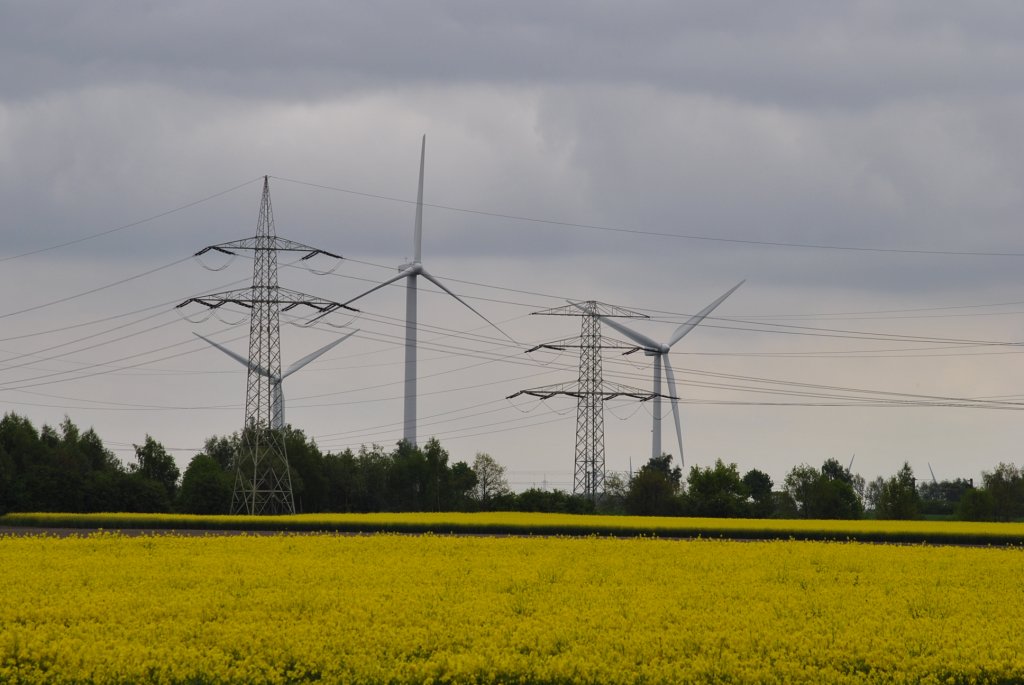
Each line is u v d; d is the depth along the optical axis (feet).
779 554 190.49
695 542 213.46
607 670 100.89
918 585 154.71
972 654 108.47
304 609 127.85
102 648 104.83
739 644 110.32
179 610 124.26
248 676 99.50
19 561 168.14
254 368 335.47
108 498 394.93
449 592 138.72
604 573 161.48
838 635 114.52
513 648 107.65
